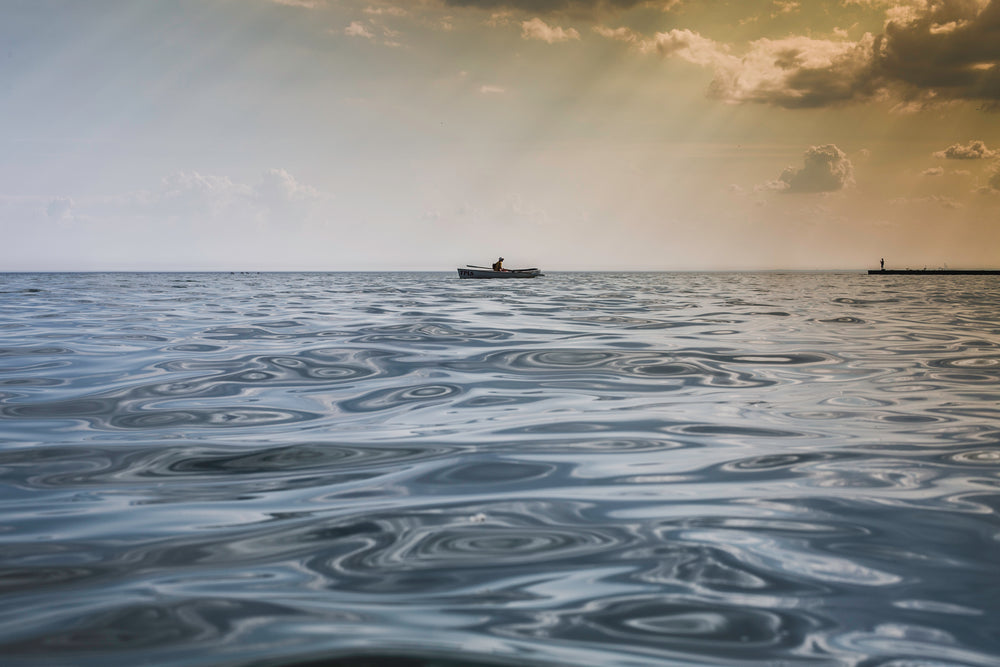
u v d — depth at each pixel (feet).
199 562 7.07
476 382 19.16
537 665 5.01
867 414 15.01
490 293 83.87
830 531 7.99
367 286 117.50
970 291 104.94
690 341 28.63
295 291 92.38
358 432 13.35
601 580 6.59
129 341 28.89
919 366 22.09
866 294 88.43
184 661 5.07
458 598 6.20
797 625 5.67
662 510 8.77
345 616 5.82
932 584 6.51
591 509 8.82
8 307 54.65
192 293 85.56
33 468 10.85
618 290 97.04
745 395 17.30
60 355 24.57
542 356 23.95
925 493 9.51
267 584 6.51
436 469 10.78
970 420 14.38
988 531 7.99
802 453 11.74
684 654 5.19
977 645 5.35
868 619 5.79
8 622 5.71
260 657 5.12
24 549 7.44
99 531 8.02
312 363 22.47
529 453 11.76
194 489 9.76
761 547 7.47
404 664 5.02
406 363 22.49
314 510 8.79
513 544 7.57
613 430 13.51
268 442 12.57
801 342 28.50
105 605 6.04
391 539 7.73
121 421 14.34
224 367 21.71
